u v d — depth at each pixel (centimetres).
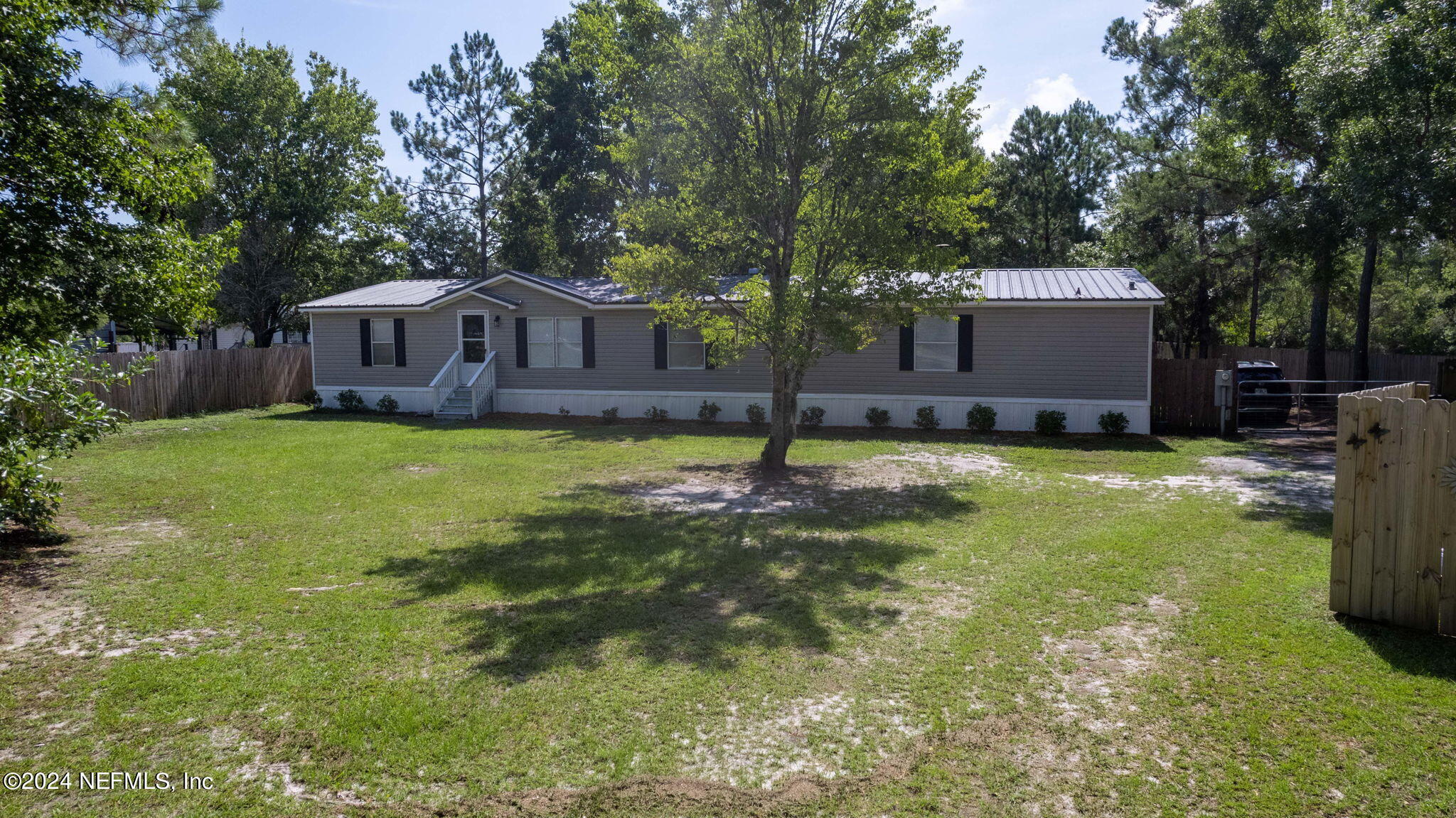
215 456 1445
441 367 2289
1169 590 653
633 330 2108
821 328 1190
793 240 1235
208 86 2797
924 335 1861
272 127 3084
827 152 1198
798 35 1152
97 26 1055
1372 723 423
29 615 608
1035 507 1001
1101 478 1210
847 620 600
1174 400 1850
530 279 2158
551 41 3488
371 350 2356
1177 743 413
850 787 381
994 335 1812
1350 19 1304
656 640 561
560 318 2167
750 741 425
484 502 1048
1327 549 771
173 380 2172
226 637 568
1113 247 2819
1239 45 1814
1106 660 518
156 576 711
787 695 477
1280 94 1727
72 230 1043
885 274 1192
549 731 435
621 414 2127
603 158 3262
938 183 1171
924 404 1872
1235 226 2344
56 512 881
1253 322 3031
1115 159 2573
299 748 418
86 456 1440
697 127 1216
